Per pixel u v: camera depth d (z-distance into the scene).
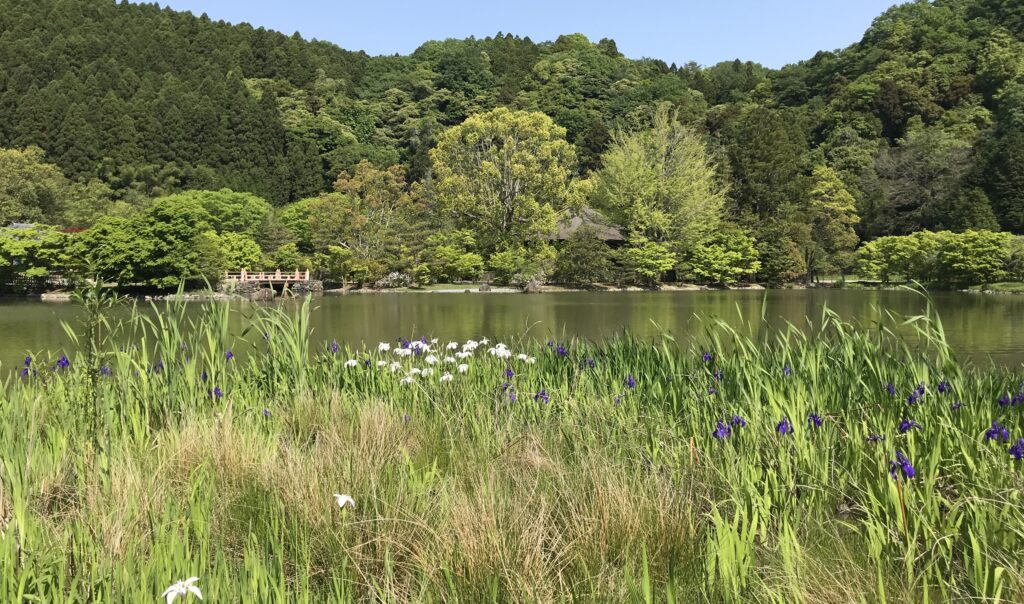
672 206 49.59
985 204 49.84
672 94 102.06
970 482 2.71
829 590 2.05
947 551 2.35
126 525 2.28
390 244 44.88
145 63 99.69
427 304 30.16
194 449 3.19
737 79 115.19
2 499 2.53
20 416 3.22
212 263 37.75
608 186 51.56
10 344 15.09
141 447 3.22
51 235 38.38
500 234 49.44
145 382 4.12
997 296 34.00
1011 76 71.25
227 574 1.96
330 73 117.00
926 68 79.25
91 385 3.51
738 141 66.19
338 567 2.22
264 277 41.06
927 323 3.81
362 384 4.89
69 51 94.81
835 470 3.02
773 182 59.78
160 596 1.88
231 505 2.64
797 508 2.72
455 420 3.99
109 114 78.00
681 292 41.66
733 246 49.00
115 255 36.34
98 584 1.91
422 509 2.57
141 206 62.16
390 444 3.48
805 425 3.32
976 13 89.50
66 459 3.08
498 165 50.84
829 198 56.44
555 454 3.34
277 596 1.85
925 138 60.75
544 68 107.38
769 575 2.17
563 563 2.30
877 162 62.97
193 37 116.38
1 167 58.91
